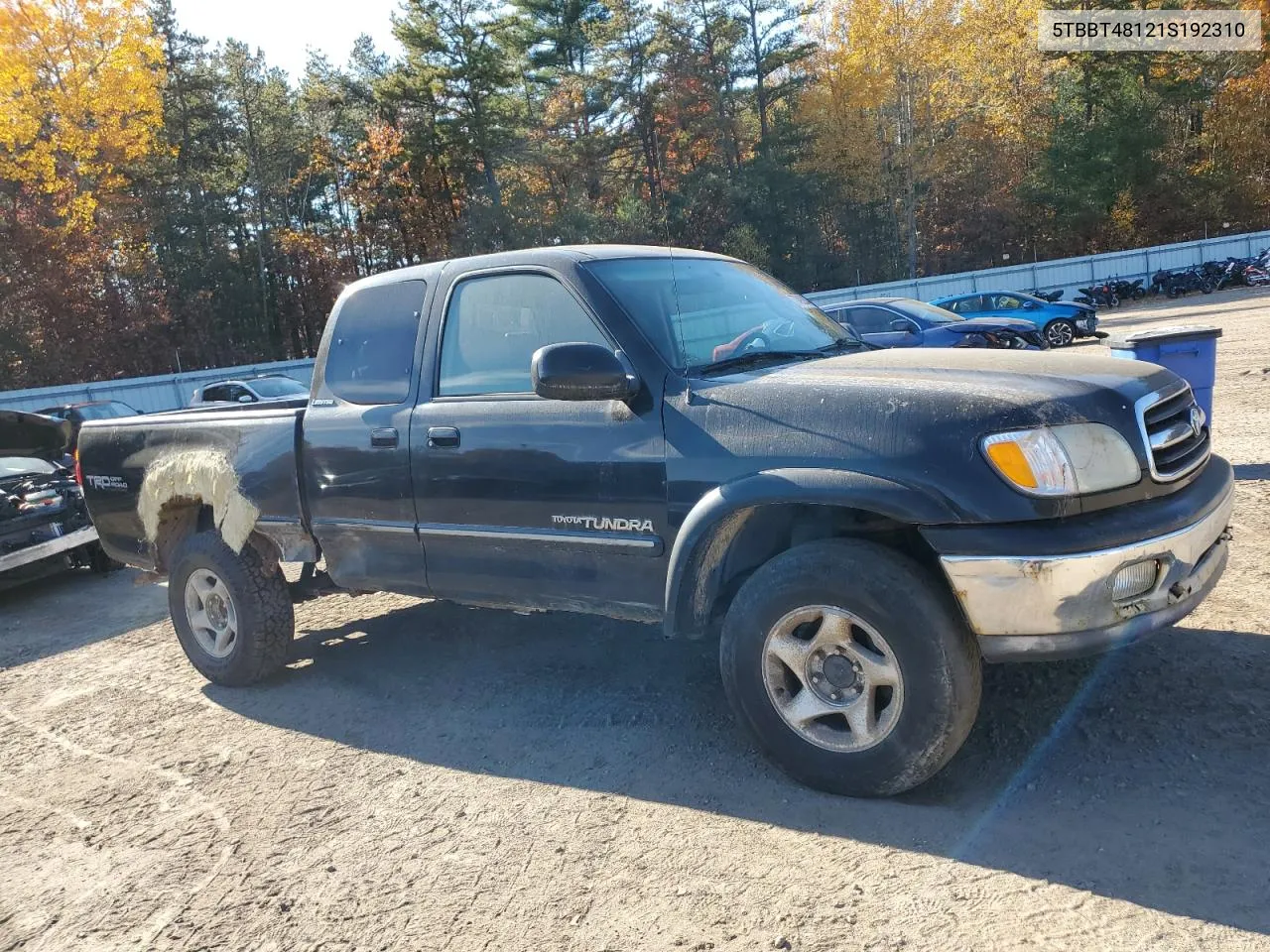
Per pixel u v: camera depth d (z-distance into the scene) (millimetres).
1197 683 3639
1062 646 2789
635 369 3523
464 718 4227
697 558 3334
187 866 3217
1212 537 3119
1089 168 48312
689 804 3244
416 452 4074
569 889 2836
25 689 5395
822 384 3197
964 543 2797
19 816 3734
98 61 35938
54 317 37750
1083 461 2855
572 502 3619
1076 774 3121
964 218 53062
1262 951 2242
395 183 49156
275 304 51938
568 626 5363
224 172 52406
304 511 4566
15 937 2898
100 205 38969
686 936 2549
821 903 2621
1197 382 6238
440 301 4176
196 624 5023
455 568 4086
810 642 3107
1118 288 35750
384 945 2666
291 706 4605
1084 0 50000
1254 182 47500
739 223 48781
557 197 52438
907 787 3045
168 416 5309
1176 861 2619
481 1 46562
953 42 49031
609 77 48281
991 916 2484
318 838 3307
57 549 7875
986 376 3166
